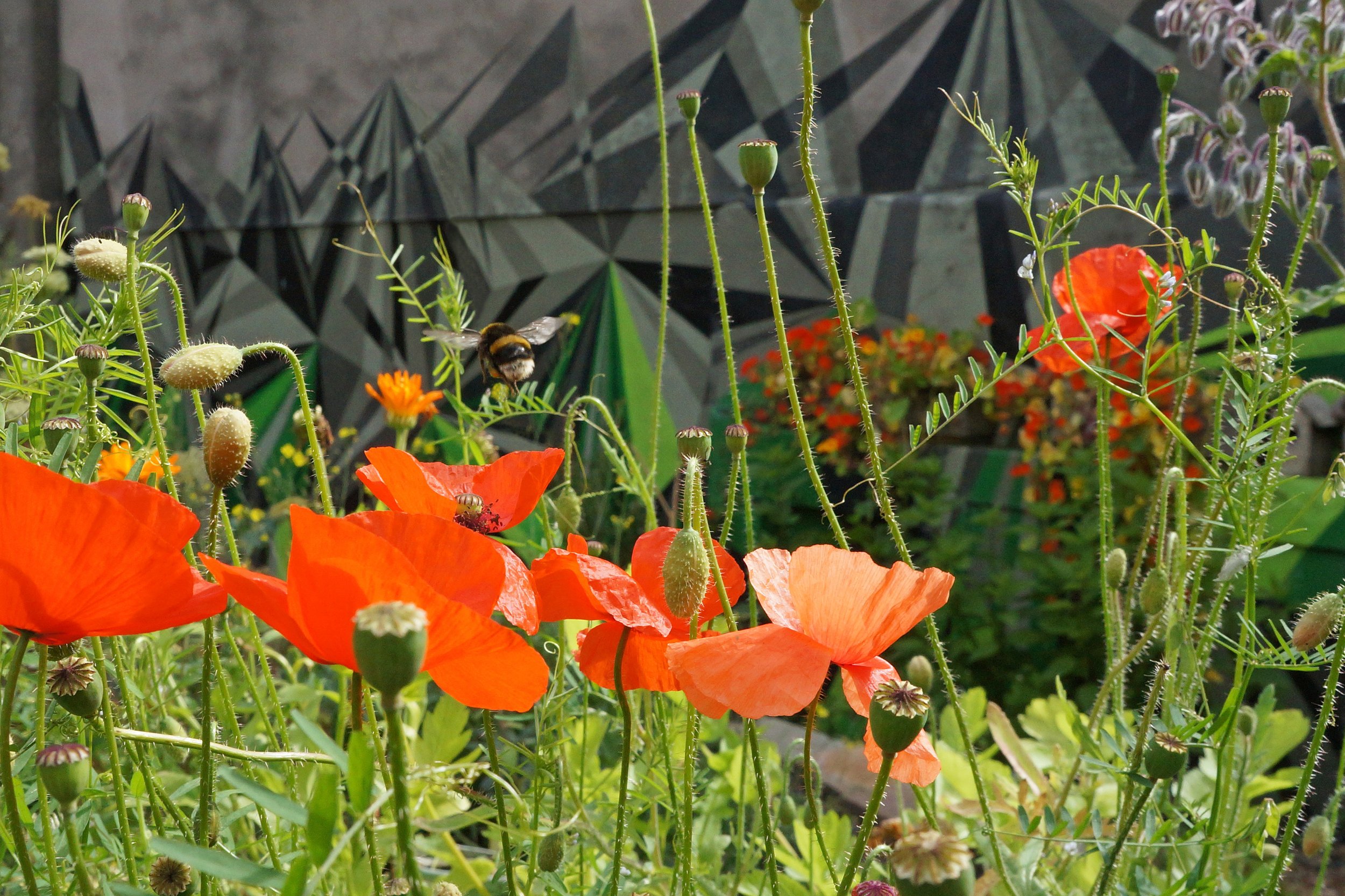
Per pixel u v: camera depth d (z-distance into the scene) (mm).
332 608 632
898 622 797
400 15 6926
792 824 1646
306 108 7520
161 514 703
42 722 723
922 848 714
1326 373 3643
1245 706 1381
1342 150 1836
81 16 8641
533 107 6434
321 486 903
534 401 1666
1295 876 2521
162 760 1401
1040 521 4500
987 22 4930
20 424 1067
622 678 949
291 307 7883
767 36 5555
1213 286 3975
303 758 788
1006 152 1251
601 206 6207
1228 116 1943
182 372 771
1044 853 1338
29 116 8766
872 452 1053
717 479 5484
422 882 568
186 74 8164
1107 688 1386
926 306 5109
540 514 1637
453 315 1904
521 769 1242
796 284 5559
